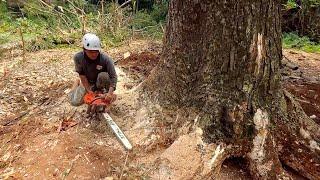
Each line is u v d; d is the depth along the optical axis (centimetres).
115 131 350
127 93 407
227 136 326
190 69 342
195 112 337
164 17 1006
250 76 321
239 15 308
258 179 325
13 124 399
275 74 333
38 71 543
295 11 941
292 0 899
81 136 355
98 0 1029
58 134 363
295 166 341
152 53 620
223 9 311
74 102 378
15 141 368
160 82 372
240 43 314
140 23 866
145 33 813
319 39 902
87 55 347
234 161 346
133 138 346
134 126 361
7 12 942
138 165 319
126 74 499
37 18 867
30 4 884
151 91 380
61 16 809
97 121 378
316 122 407
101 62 358
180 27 337
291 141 342
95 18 794
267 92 333
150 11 1071
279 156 343
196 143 320
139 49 667
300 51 747
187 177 303
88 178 310
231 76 323
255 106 324
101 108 382
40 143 356
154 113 362
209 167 311
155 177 306
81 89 373
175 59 350
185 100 347
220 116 327
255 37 313
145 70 523
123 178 309
